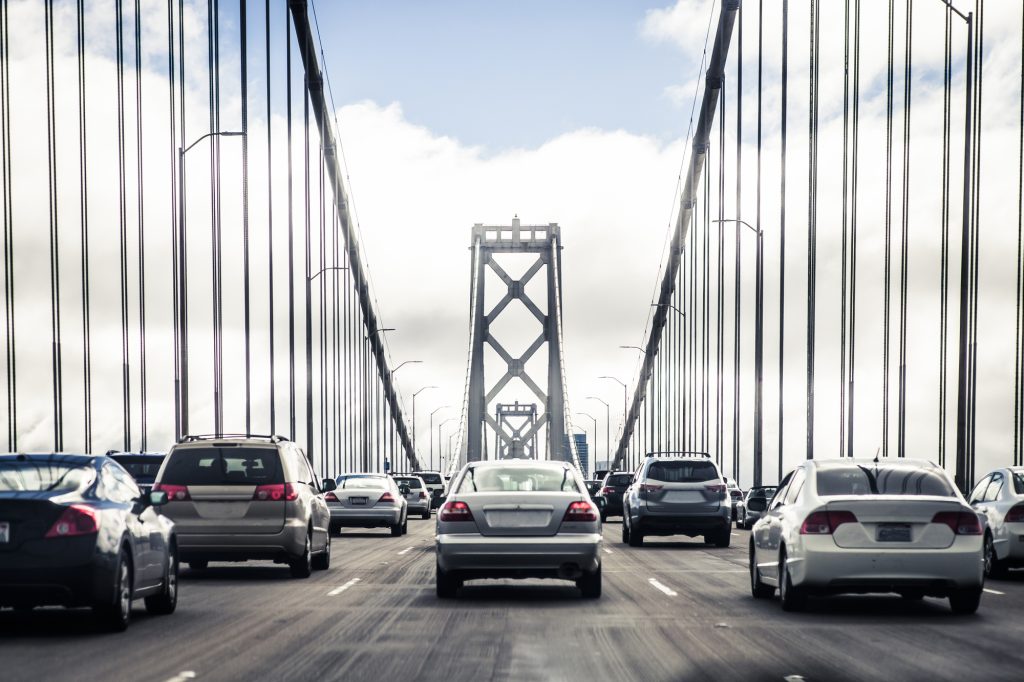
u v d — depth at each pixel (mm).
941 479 16047
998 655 11758
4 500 12906
